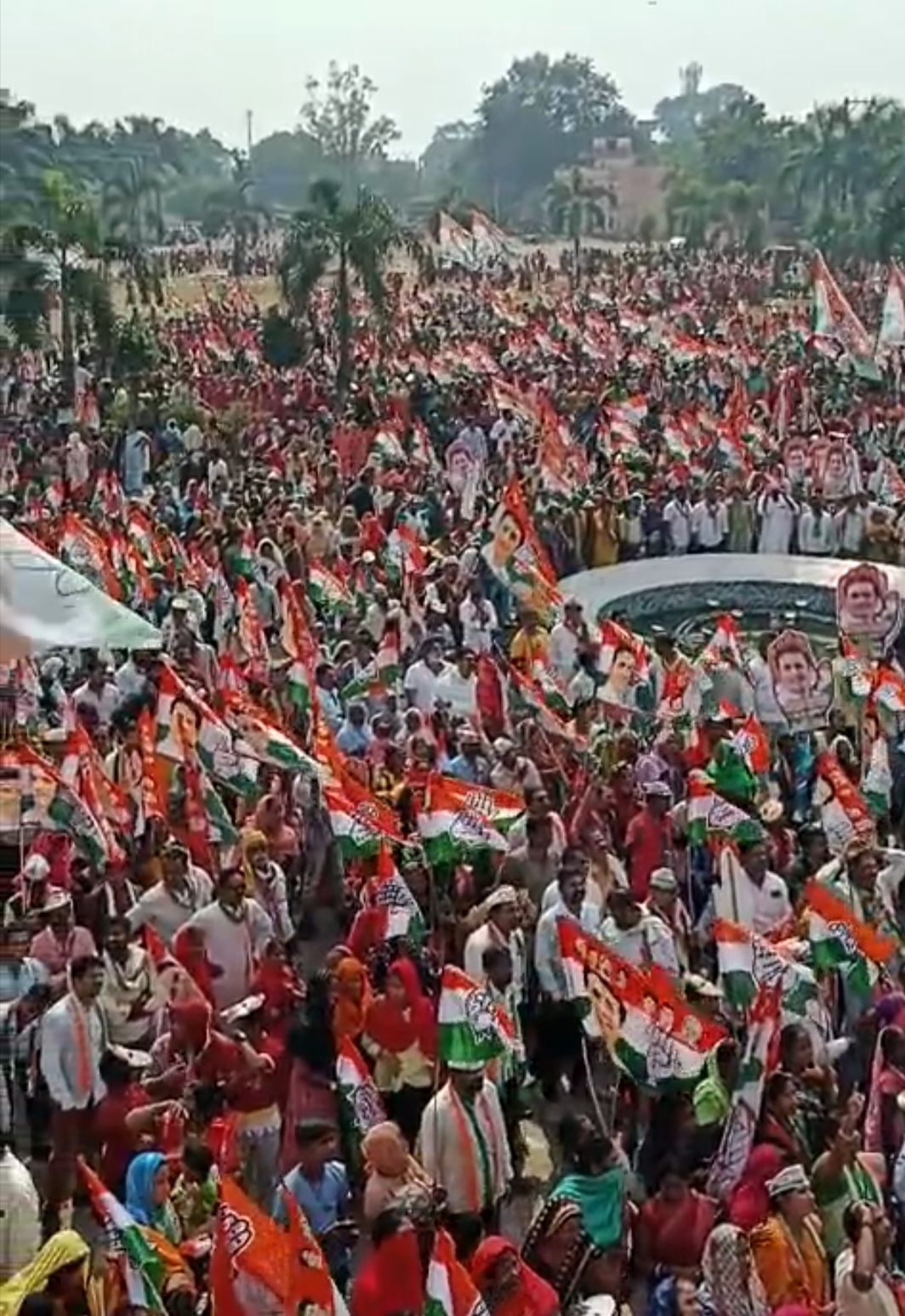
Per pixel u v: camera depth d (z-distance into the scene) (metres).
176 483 31.81
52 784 13.69
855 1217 8.68
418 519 27.45
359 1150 10.09
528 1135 12.42
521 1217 11.60
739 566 27.12
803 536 28.30
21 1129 11.16
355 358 47.06
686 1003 10.68
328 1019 11.06
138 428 35.09
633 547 28.14
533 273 77.00
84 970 10.58
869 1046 11.26
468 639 20.83
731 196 102.50
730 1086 10.71
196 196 133.12
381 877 12.29
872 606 18.95
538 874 13.21
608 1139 9.45
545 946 12.13
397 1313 8.48
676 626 25.97
